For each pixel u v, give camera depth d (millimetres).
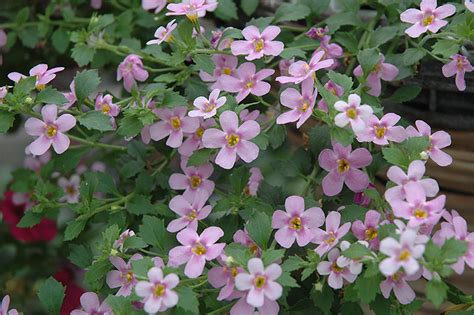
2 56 731
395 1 617
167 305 526
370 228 549
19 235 755
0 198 785
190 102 615
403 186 540
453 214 556
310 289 581
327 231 555
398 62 606
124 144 711
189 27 596
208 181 602
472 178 619
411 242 508
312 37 624
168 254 577
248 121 562
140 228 579
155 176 630
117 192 621
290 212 562
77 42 649
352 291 543
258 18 643
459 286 628
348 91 561
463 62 586
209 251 550
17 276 789
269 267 525
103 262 574
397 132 558
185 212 588
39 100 580
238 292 544
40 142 583
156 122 597
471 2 590
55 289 589
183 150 599
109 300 554
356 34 641
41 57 736
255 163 666
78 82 593
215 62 609
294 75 571
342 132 547
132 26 691
